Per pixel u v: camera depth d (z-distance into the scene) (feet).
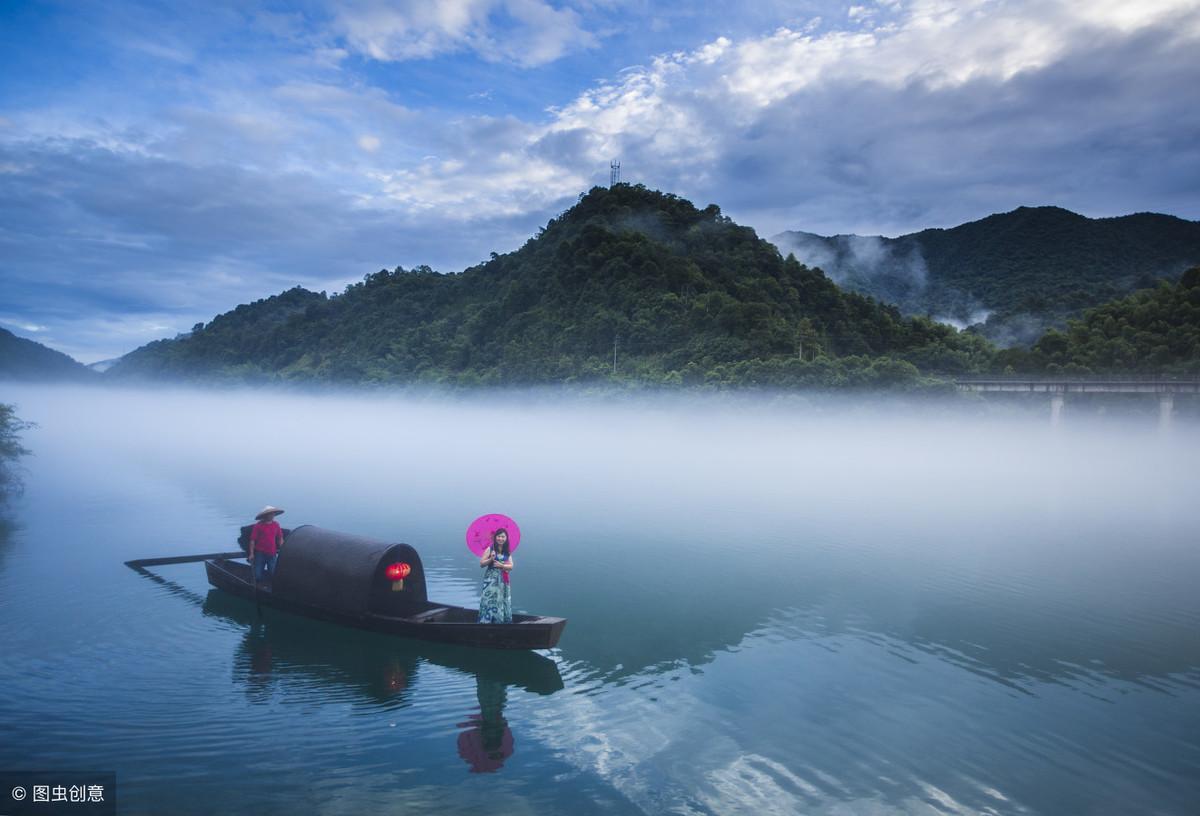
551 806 27.35
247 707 35.91
